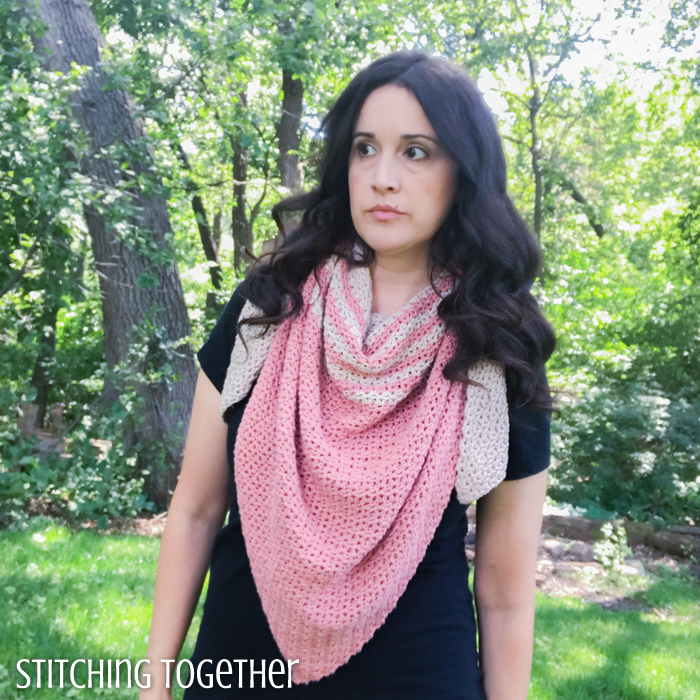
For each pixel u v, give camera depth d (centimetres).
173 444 715
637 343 1089
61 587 440
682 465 830
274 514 119
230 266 1480
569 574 641
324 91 1138
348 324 125
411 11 903
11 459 637
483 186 123
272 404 125
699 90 1404
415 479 117
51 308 687
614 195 1591
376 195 121
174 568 133
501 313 123
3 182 580
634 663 423
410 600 121
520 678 125
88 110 644
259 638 123
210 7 659
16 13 590
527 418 125
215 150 1132
